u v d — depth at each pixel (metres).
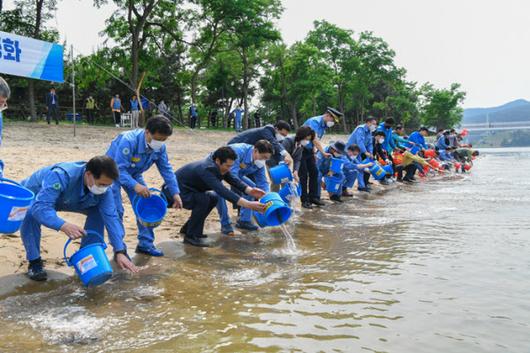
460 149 17.92
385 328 3.01
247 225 6.41
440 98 68.31
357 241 5.64
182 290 3.81
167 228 6.12
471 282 3.92
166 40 32.06
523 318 3.16
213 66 41.78
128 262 3.96
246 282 4.02
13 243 4.70
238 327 3.04
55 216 3.65
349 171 9.95
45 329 3.02
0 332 2.96
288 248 5.32
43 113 30.72
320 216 7.52
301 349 2.71
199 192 5.51
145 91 36.97
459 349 2.71
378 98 65.44
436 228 6.36
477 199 9.48
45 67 11.09
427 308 3.35
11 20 24.67
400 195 10.37
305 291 3.76
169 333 2.96
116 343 2.81
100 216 4.25
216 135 24.02
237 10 30.53
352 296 3.62
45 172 3.95
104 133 18.62
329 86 48.94
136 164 4.78
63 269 4.28
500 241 5.46
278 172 6.93
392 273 4.22
